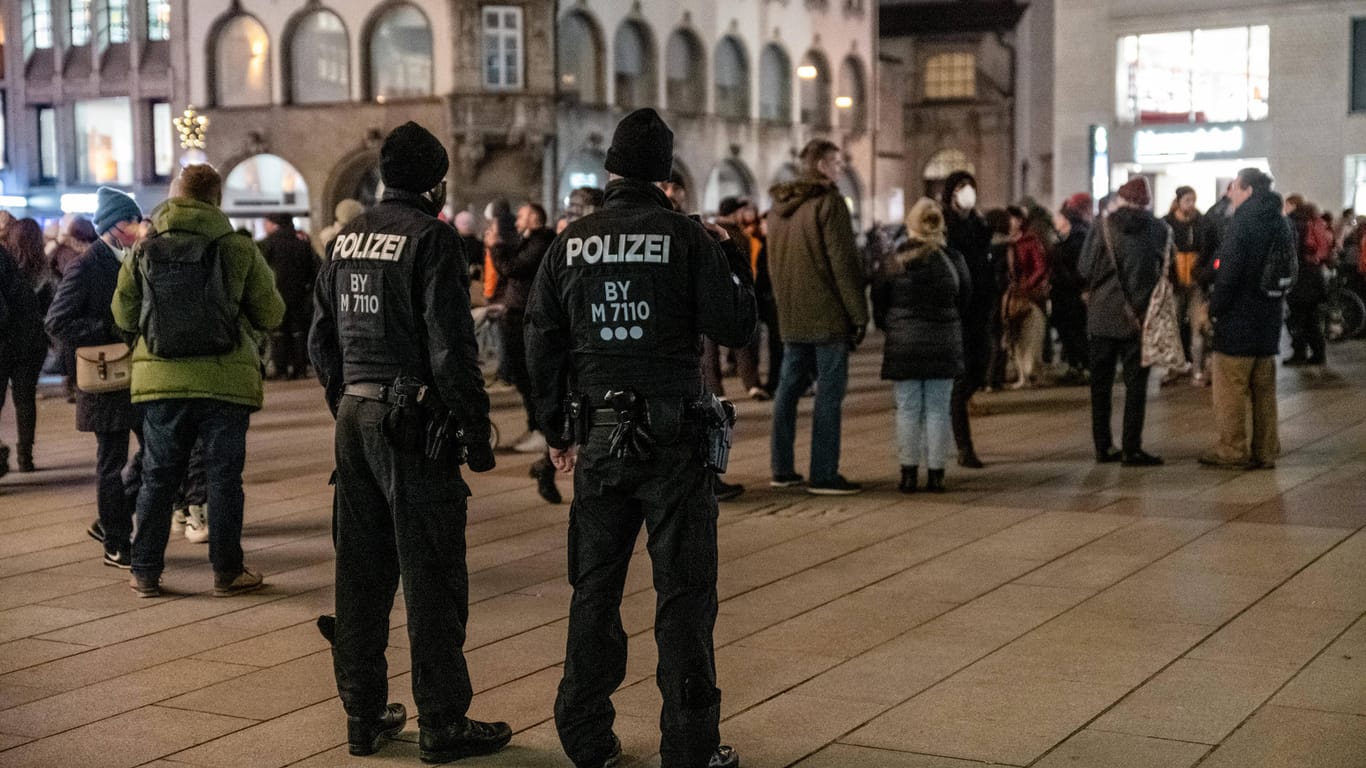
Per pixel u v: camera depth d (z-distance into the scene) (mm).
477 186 38656
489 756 5488
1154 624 6996
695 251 5078
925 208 10500
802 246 10555
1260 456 11492
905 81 55656
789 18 48188
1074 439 13312
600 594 5168
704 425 5043
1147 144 36188
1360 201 34938
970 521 9609
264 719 5961
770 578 8125
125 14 42031
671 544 5027
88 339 8680
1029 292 17562
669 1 43062
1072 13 36625
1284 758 5184
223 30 40438
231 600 7984
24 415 12695
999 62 54469
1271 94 35250
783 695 6059
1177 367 11469
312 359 5840
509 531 9656
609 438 5035
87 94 42406
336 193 39594
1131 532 9133
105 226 8836
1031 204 18422
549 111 38375
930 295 10500
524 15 38344
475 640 7023
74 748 5633
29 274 15438
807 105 49844
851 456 12633
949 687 6098
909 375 10570
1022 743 5406
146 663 6781
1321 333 19688
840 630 7027
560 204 39406
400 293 5422
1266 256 11102
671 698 4996
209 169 7906
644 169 5207
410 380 5453
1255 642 6648
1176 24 35781
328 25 39438
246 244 7895
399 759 5504
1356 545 8625
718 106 45719
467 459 5430
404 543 5430
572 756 5211
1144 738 5418
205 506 9539
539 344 5250
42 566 8906
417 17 38656
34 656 6922
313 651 6957
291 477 12156
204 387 7855
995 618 7180
